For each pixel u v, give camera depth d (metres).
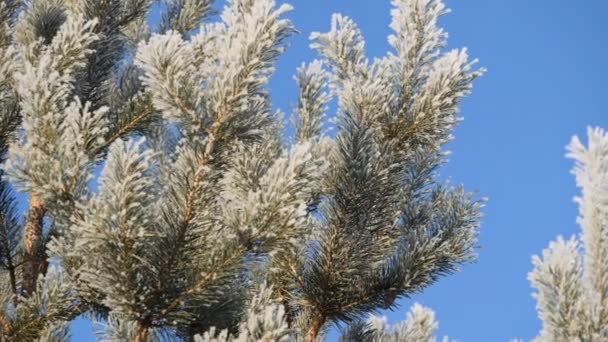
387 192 4.91
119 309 4.07
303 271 4.98
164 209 4.04
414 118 5.12
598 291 2.54
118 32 6.84
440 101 5.04
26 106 3.90
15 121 5.76
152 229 3.92
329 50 5.36
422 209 5.65
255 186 4.00
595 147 2.40
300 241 4.96
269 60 3.89
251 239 3.95
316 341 5.36
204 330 4.66
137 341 4.18
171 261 4.02
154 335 4.79
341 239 4.77
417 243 5.19
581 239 2.60
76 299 4.91
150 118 6.30
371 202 4.77
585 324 2.46
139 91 6.26
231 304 4.73
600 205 2.46
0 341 4.93
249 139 4.10
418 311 6.01
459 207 5.60
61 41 4.93
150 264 4.00
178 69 3.91
